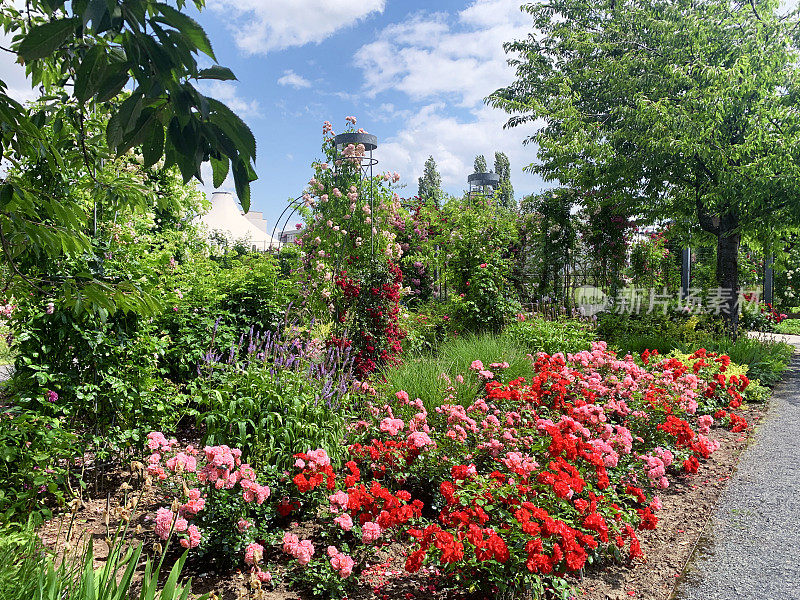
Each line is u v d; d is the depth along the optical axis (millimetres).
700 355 6773
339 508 2871
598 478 3283
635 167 9656
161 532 2516
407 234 11547
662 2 11477
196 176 1171
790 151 8242
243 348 5676
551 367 5320
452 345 6953
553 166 12078
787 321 16484
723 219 9836
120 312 3836
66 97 2420
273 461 3562
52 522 3148
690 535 3273
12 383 3676
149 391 4109
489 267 9125
